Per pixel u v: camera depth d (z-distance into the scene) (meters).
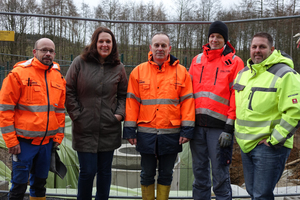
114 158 4.81
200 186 2.88
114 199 3.61
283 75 2.19
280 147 2.18
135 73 2.86
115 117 2.77
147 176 2.84
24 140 2.48
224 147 2.62
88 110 2.69
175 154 2.83
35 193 2.73
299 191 3.88
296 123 2.10
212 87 2.74
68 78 2.77
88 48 2.77
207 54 2.83
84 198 2.76
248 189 2.47
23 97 2.46
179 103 2.84
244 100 2.41
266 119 2.27
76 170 5.16
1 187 3.58
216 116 2.70
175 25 3.96
